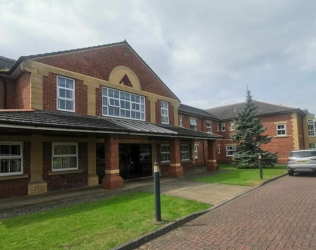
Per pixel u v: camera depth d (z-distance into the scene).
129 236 5.04
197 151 25.91
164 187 11.58
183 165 20.22
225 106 35.88
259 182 12.62
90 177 12.67
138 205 7.82
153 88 17.92
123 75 15.51
